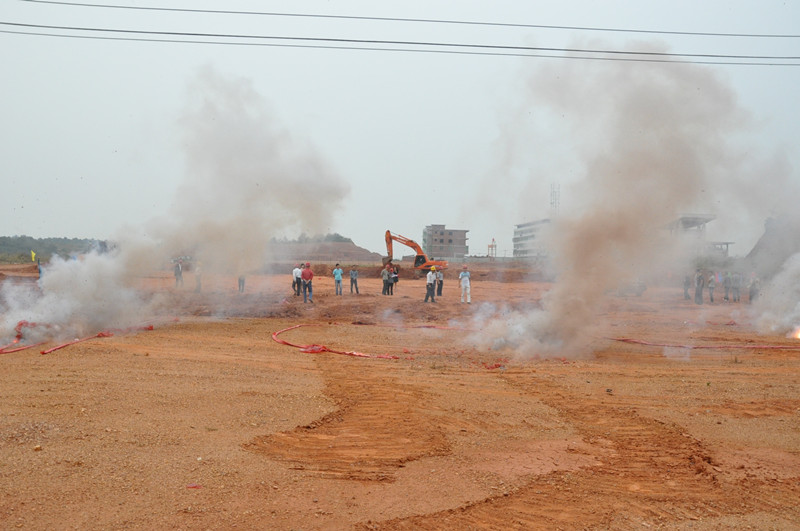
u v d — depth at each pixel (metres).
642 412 11.16
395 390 12.44
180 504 6.17
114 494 6.31
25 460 7.07
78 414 9.25
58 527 5.50
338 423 9.81
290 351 17.59
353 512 6.29
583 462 8.29
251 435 8.73
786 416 10.97
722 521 6.49
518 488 7.22
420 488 7.07
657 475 7.85
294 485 6.94
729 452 8.87
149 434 8.42
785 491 7.38
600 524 6.32
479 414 10.73
